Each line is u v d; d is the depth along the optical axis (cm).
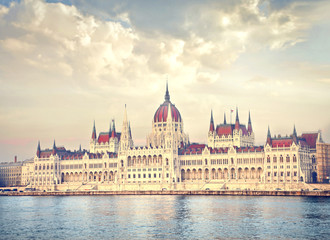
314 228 15888
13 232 16212
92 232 15912
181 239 14425
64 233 15850
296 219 17862
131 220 18488
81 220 18838
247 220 17812
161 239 14488
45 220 19062
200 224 17088
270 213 19688
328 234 14850
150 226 16888
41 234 15750
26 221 18825
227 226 16525
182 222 17662
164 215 19762
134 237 14888
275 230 15588
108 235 15325
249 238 14400
